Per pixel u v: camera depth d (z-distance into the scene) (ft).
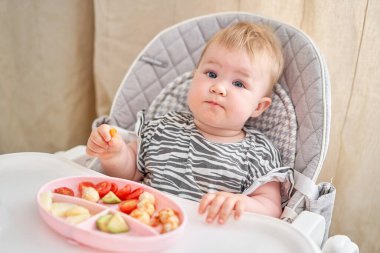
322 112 2.94
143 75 3.61
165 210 2.14
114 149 2.84
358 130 3.67
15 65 4.91
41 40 4.78
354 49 3.57
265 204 2.75
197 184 2.92
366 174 3.69
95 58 4.62
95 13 4.48
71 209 2.08
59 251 1.97
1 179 2.54
